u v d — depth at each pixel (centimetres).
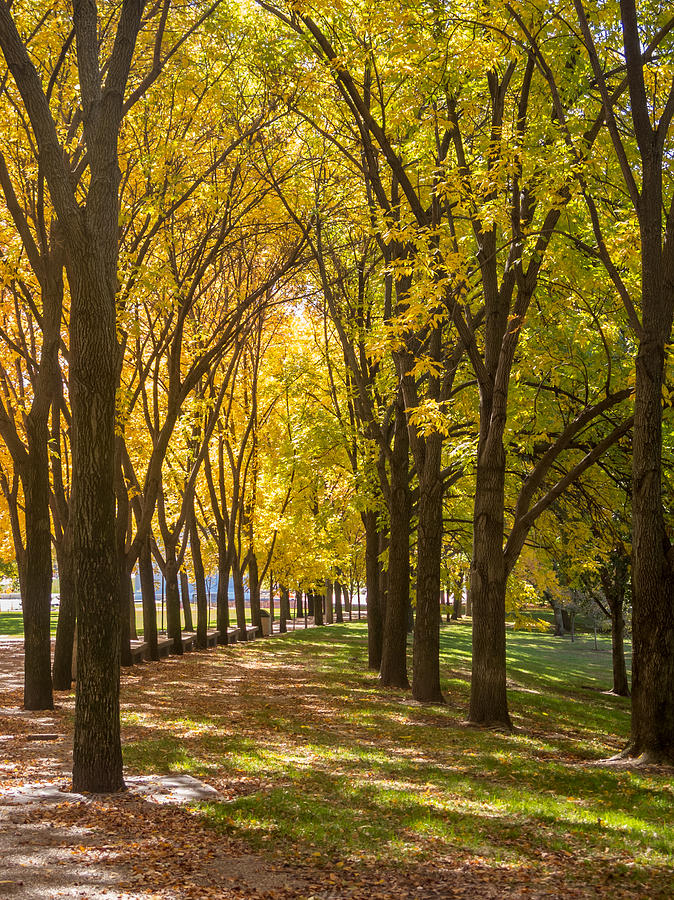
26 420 1534
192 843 704
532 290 1373
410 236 1185
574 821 798
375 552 2458
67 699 1667
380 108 1538
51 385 1541
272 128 1903
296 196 1984
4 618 5544
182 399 1970
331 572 4194
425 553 1764
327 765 1054
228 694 1770
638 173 1423
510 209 1246
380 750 1177
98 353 891
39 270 1505
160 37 1256
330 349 2730
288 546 4041
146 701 1609
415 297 1164
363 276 2209
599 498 1778
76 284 894
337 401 2636
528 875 639
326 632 4091
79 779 880
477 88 1431
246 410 3453
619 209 1492
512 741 1305
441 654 3100
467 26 1170
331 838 724
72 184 916
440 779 988
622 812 847
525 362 1523
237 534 3809
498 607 1456
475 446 1617
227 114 1819
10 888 584
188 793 872
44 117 894
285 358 3503
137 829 739
